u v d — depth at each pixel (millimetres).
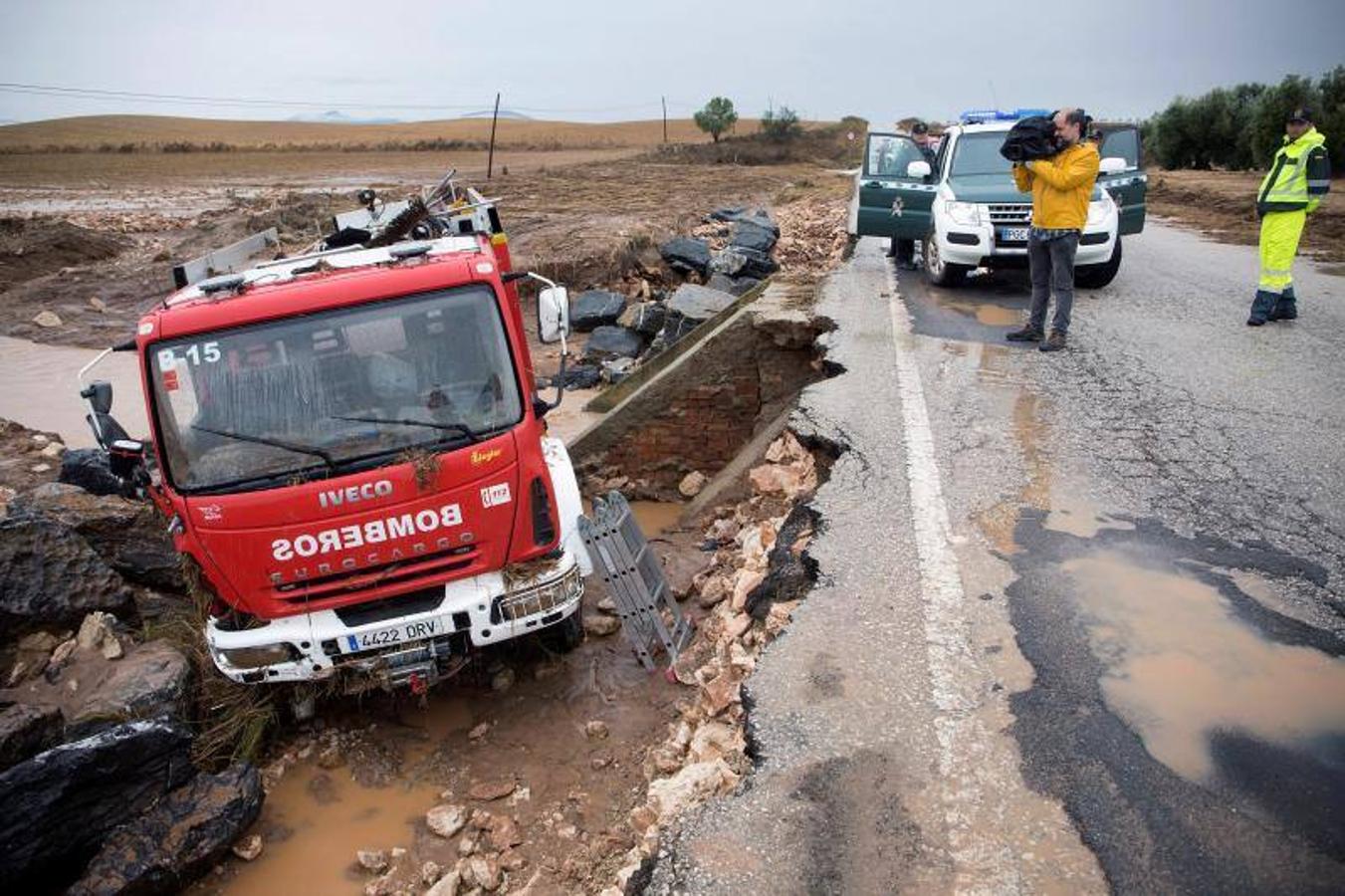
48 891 4777
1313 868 3225
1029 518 5766
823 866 3355
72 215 35438
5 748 4914
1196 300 11398
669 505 10258
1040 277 9273
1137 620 4672
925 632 4652
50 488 7805
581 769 5512
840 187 34188
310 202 32750
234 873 4961
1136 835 3389
